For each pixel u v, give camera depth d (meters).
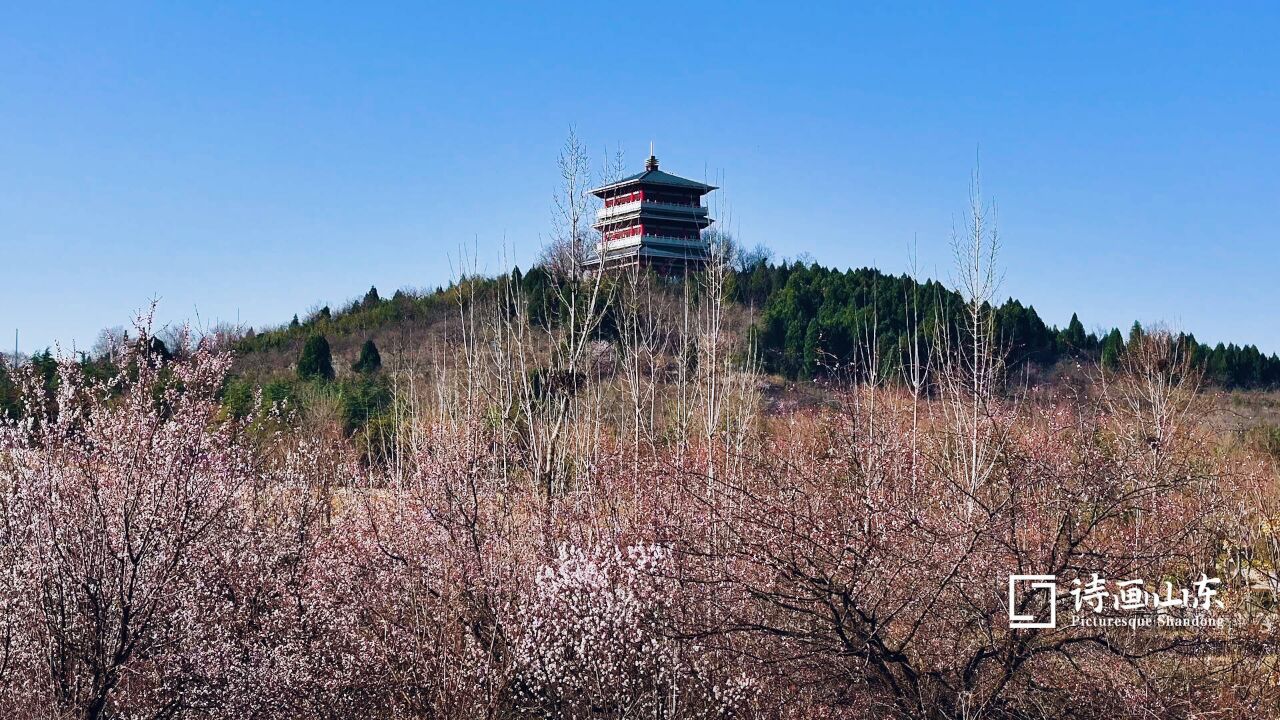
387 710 9.84
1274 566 10.66
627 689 9.34
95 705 9.31
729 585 9.58
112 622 9.62
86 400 10.49
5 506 9.55
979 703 8.91
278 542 11.78
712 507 10.02
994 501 10.06
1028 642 8.96
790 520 9.54
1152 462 10.81
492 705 9.32
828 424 13.56
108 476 9.85
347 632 10.24
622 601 9.28
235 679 9.98
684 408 17.36
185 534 10.02
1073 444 10.74
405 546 11.05
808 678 9.33
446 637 9.91
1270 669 9.25
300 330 47.09
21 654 9.30
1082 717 8.88
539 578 9.68
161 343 10.70
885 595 9.30
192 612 9.91
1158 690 8.77
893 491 10.43
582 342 16.06
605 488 12.67
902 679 9.26
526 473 13.58
